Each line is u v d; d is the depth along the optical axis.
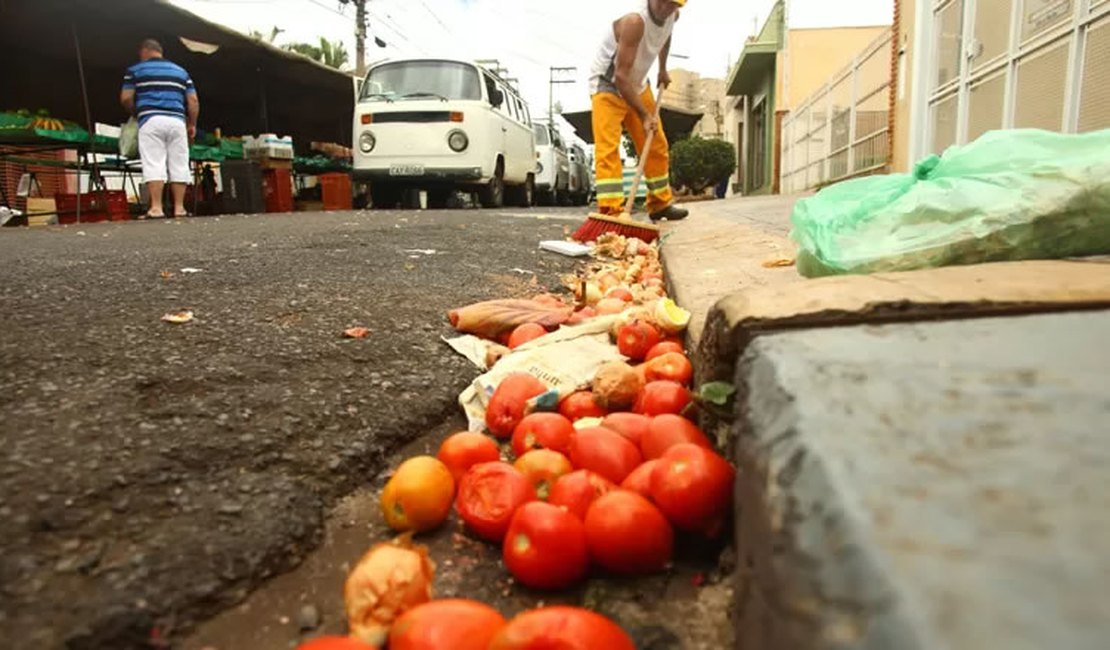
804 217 2.24
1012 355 0.99
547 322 2.47
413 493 1.29
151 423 1.48
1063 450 0.71
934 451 0.74
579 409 1.75
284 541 1.22
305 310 2.53
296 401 1.69
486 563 1.26
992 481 0.67
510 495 1.28
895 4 9.49
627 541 1.14
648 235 5.29
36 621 0.96
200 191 12.30
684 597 1.13
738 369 1.19
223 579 1.12
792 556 0.71
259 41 10.90
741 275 3.10
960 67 7.27
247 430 1.51
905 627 0.52
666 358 1.83
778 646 0.70
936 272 1.53
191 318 2.28
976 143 2.14
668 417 1.42
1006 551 0.58
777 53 19.33
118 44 10.52
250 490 1.33
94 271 3.22
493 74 11.98
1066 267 1.55
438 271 3.58
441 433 1.81
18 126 8.93
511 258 4.31
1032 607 0.52
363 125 10.55
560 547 1.13
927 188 2.07
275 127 16.08
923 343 1.08
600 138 5.95
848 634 0.57
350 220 6.75
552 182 16.78
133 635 1.00
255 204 10.80
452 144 10.35
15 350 1.84
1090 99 5.10
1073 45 5.25
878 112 11.11
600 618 0.90
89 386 1.63
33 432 1.39
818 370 0.99
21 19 9.34
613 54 5.77
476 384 1.91
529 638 0.86
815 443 0.80
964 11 7.17
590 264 4.53
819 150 15.08
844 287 1.41
